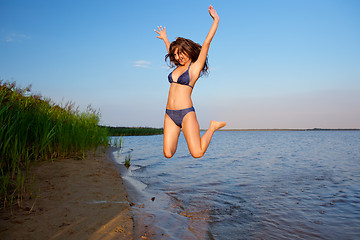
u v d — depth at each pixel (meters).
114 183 5.68
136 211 4.13
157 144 19.91
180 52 3.02
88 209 3.78
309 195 5.48
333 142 31.84
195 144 2.84
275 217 4.14
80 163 6.87
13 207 3.46
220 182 6.73
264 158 12.62
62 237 2.83
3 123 4.84
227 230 3.58
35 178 4.88
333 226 3.78
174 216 4.07
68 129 7.66
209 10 2.93
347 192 5.74
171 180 6.93
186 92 3.02
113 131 34.94
